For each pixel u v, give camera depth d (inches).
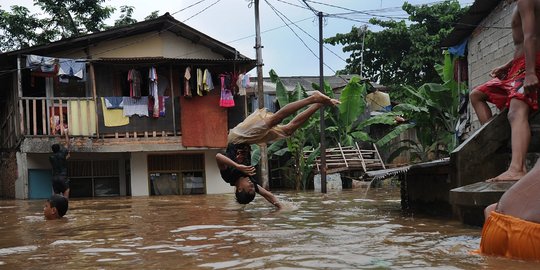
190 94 636.7
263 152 661.9
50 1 891.4
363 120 872.9
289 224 217.2
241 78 655.1
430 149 786.8
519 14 192.4
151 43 668.7
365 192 557.0
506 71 216.5
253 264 122.0
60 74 591.8
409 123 795.4
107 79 649.6
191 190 669.9
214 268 119.4
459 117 677.3
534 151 208.4
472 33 576.4
